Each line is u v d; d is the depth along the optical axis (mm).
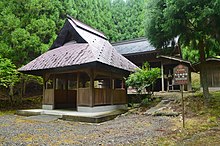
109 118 8977
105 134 6086
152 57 17531
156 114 9266
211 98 10117
